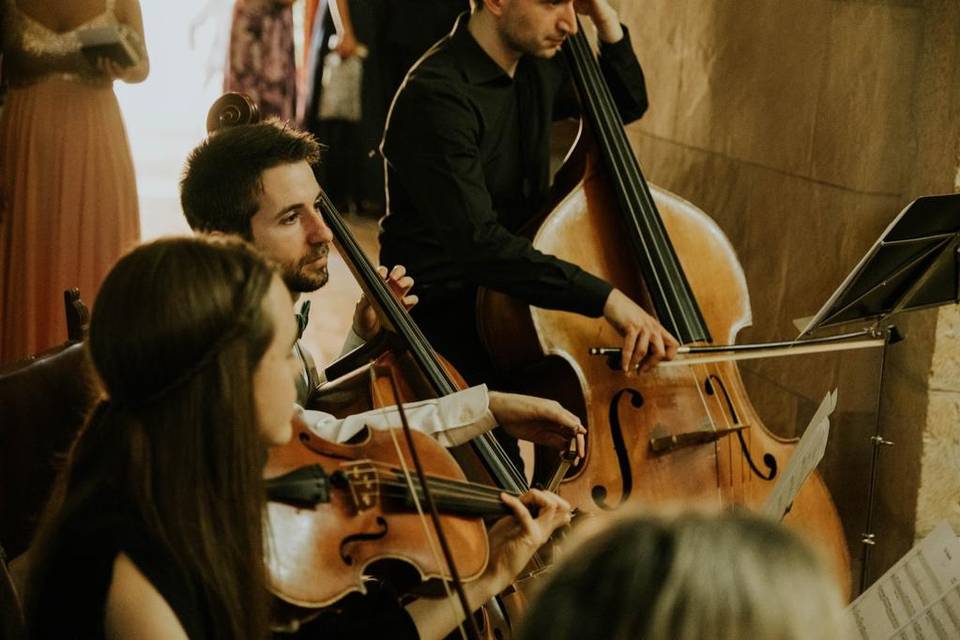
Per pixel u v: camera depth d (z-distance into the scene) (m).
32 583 2.30
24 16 5.69
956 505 4.93
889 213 5.11
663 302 4.62
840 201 5.27
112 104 6.02
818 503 4.59
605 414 4.45
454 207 4.54
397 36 9.81
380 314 4.06
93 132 5.93
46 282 5.92
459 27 4.83
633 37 7.09
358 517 2.94
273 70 9.76
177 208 10.26
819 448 3.49
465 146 4.59
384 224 5.04
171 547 2.25
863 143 5.11
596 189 4.81
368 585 3.05
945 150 4.74
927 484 4.88
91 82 5.90
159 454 2.26
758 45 5.84
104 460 2.33
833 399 3.60
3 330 5.96
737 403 4.59
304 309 3.83
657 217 4.73
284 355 2.40
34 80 5.80
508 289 4.48
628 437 4.40
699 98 6.36
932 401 4.80
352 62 9.81
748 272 5.93
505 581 3.12
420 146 4.59
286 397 2.42
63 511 2.32
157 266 2.28
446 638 3.48
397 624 2.98
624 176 4.77
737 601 1.34
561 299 4.43
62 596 2.25
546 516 3.16
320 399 3.85
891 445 4.96
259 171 3.52
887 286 4.23
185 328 2.24
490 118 4.78
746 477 4.45
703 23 6.30
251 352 2.30
